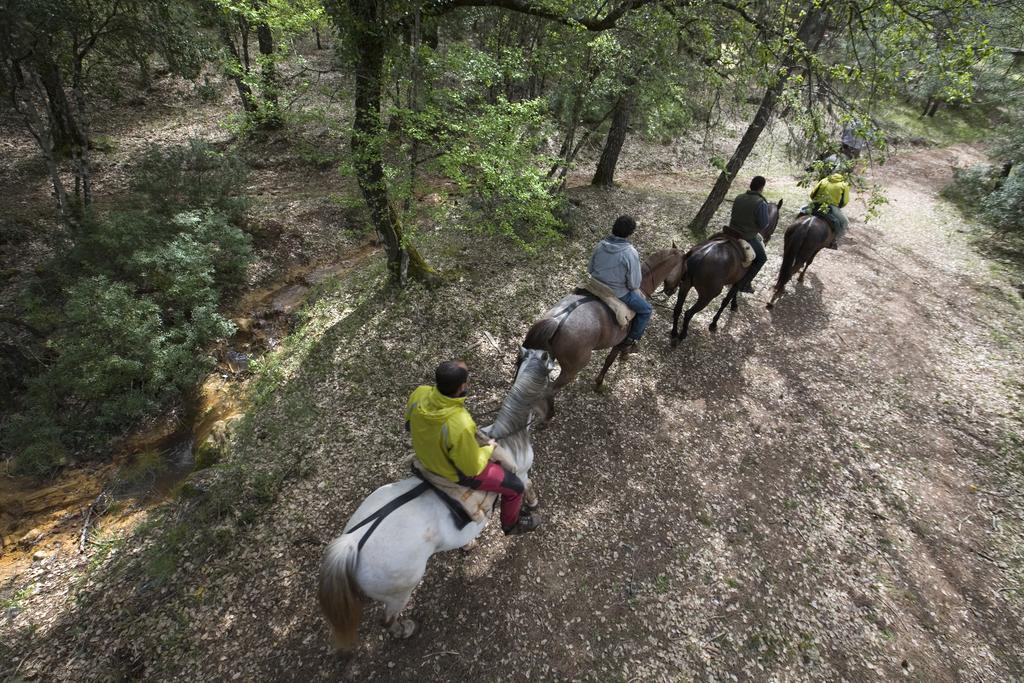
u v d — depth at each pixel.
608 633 3.96
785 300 8.58
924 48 6.80
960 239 11.94
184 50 10.27
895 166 17.80
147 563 4.41
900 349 7.60
